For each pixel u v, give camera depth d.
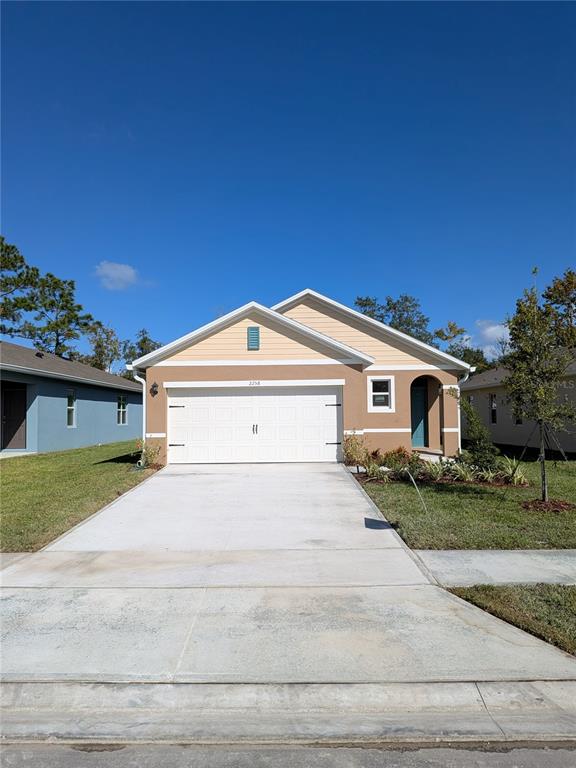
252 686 3.62
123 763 2.98
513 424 21.30
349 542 6.90
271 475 12.36
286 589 5.26
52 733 3.27
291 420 14.51
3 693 3.59
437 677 3.68
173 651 4.05
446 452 17.08
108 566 6.03
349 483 11.23
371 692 3.54
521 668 3.78
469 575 5.58
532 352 8.76
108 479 12.12
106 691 3.59
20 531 7.50
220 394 14.52
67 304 40.19
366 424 17.06
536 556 6.20
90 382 23.67
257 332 14.55
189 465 14.12
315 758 3.02
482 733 3.22
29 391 20.19
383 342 17.34
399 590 5.20
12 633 4.36
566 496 9.70
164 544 6.91
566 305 27.08
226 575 5.69
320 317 17.66
